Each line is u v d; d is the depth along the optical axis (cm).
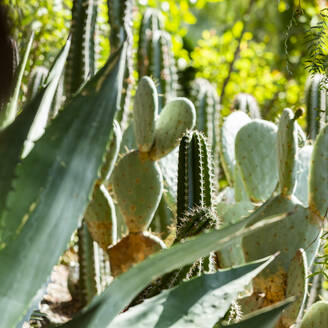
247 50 688
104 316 96
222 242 94
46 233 108
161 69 417
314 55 226
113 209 283
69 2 547
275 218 96
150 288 188
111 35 370
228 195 324
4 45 101
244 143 277
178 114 284
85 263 323
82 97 109
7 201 107
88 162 110
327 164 228
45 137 108
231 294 125
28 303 107
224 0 766
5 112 139
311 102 362
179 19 661
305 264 211
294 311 212
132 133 347
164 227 346
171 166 328
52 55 527
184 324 121
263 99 652
